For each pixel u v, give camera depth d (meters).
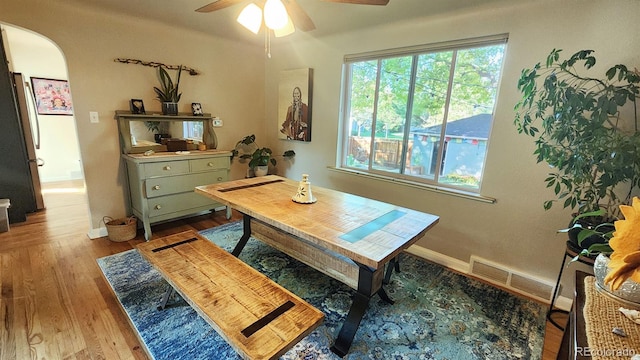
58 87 4.85
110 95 2.85
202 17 2.88
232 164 4.00
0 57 2.99
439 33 2.46
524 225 2.21
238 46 3.74
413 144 2.84
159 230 3.18
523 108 2.09
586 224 1.68
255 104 4.10
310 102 3.57
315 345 1.67
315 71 3.48
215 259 1.76
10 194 3.18
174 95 3.20
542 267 2.16
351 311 1.67
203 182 3.27
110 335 1.69
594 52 1.79
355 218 1.84
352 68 3.21
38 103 4.70
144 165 2.76
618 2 1.70
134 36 2.90
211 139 3.58
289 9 1.73
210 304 1.35
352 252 1.41
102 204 2.97
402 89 2.83
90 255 2.57
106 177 2.95
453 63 2.46
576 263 2.00
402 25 2.67
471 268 2.50
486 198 2.34
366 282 1.65
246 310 1.32
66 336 1.66
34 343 1.60
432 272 2.52
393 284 2.32
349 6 2.46
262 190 2.41
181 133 3.37
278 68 3.92
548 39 1.96
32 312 1.84
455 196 2.53
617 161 1.51
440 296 2.17
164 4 2.57
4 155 3.11
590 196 1.70
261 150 3.91
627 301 1.06
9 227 3.08
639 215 0.83
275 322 1.25
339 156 3.45
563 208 1.97
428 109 2.69
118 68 2.86
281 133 4.00
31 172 3.53
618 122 1.75
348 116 3.33
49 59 4.69
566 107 1.67
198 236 2.07
